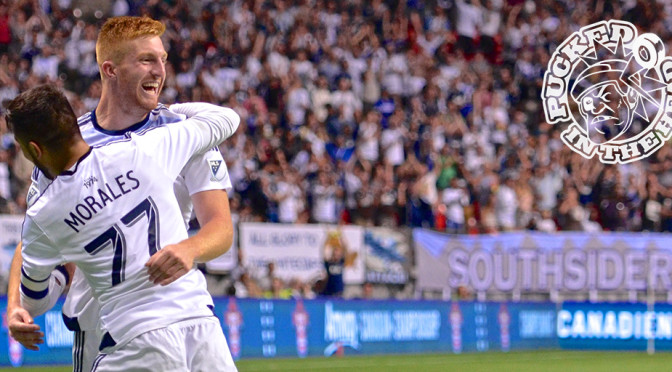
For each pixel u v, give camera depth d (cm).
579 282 1769
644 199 1958
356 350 1555
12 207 1421
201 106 422
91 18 1886
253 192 1667
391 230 1628
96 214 379
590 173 1973
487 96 2162
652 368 1377
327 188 1733
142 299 387
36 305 405
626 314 1730
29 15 1784
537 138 2027
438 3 2289
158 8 1950
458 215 1823
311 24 2095
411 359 1493
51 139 375
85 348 412
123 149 384
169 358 384
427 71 2153
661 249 1792
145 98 407
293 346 1491
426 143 1952
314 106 1948
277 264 1505
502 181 1920
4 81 1641
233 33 1983
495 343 1711
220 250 393
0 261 1253
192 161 406
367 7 2202
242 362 1385
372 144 1898
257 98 1888
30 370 1185
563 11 2408
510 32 2323
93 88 1722
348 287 1577
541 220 1908
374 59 2111
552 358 1548
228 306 1424
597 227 1947
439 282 1670
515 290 1739
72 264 419
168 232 389
